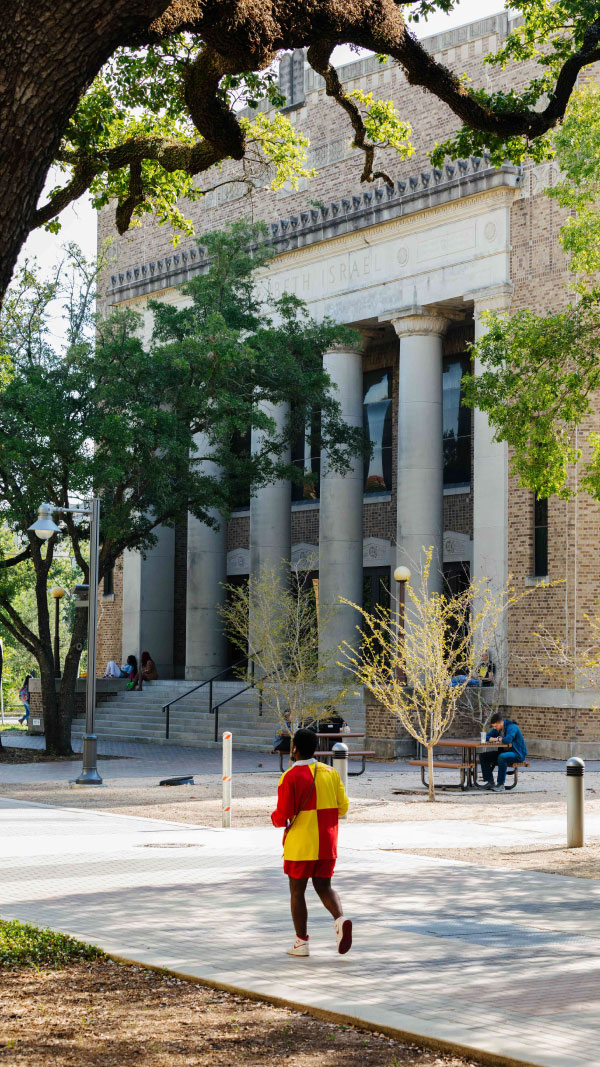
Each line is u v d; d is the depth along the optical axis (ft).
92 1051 20.79
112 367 96.32
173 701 111.86
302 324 119.24
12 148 21.52
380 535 128.57
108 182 51.60
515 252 108.58
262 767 88.84
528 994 24.86
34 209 22.65
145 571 146.72
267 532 130.21
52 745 101.81
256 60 29.50
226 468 108.58
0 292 22.50
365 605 130.21
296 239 127.44
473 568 109.50
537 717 102.32
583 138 69.21
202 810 61.36
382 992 24.88
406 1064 20.61
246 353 97.04
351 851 46.60
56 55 21.15
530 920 33.12
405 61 39.01
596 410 99.81
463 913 33.99
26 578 108.68
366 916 33.40
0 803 65.46
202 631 139.13
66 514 99.76
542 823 56.24
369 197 120.78
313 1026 22.94
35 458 95.09
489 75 114.11
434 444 115.34
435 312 116.26
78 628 105.19
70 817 58.49
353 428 116.37
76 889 37.55
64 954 27.99
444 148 52.60
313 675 94.58
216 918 32.86
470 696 99.55
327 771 28.99
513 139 52.65
